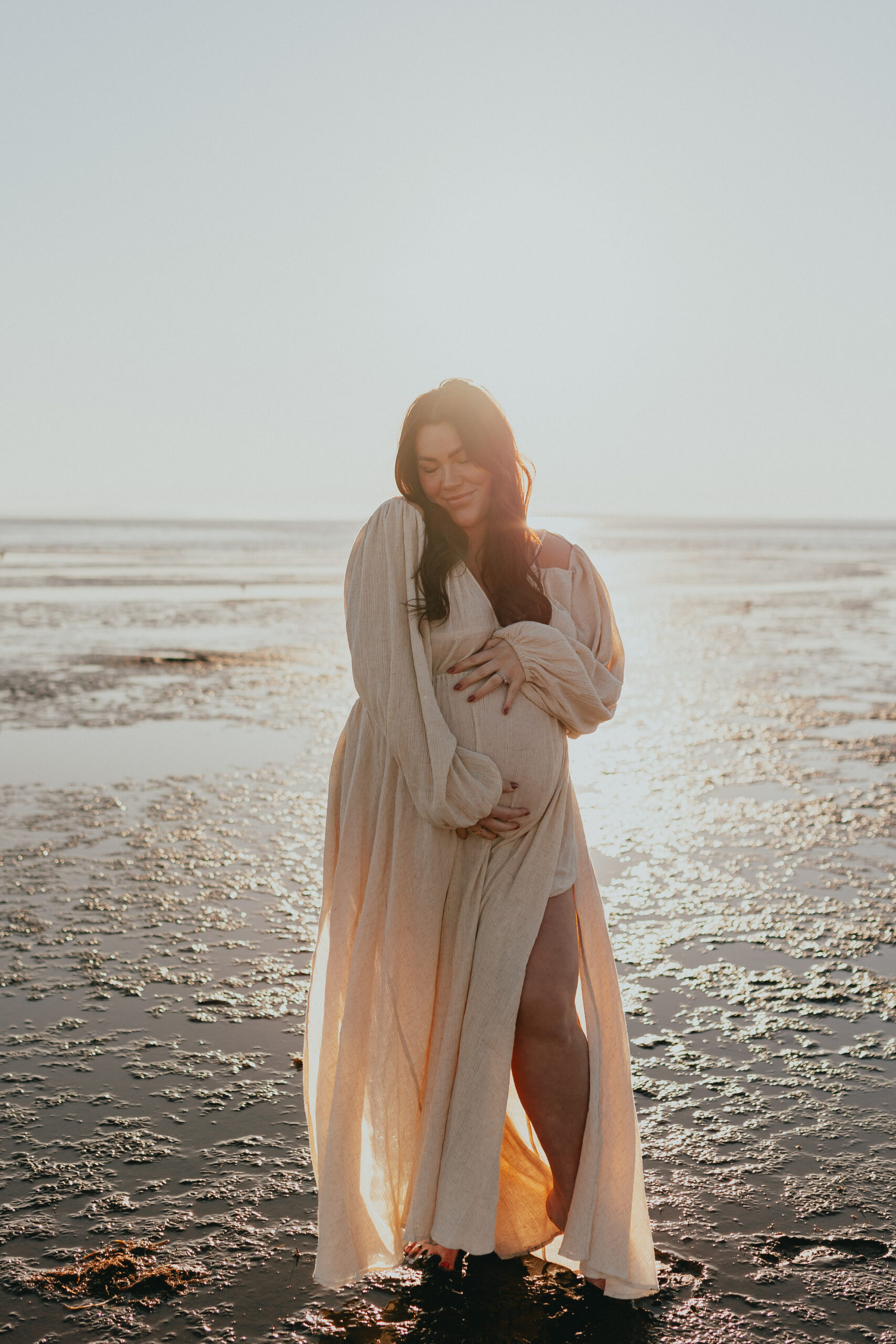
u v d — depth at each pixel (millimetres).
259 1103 3258
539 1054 2357
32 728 10062
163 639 17984
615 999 2484
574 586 2555
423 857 2383
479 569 2484
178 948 4602
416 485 2410
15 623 20406
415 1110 2410
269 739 9633
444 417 2342
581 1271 2400
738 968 4426
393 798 2418
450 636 2352
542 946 2375
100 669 14227
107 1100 3268
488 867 2383
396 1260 2402
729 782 8141
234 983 4211
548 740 2389
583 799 7566
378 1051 2377
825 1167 2934
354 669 2389
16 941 4660
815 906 5246
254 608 24078
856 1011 3996
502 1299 2393
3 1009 3945
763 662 16016
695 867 5910
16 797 7375
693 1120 3197
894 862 6023
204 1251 2541
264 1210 2705
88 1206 2717
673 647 17953
